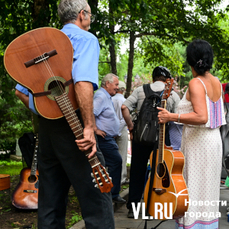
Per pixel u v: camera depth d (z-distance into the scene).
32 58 2.28
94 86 2.34
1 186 5.21
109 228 2.41
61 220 2.61
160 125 3.25
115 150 5.07
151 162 3.42
